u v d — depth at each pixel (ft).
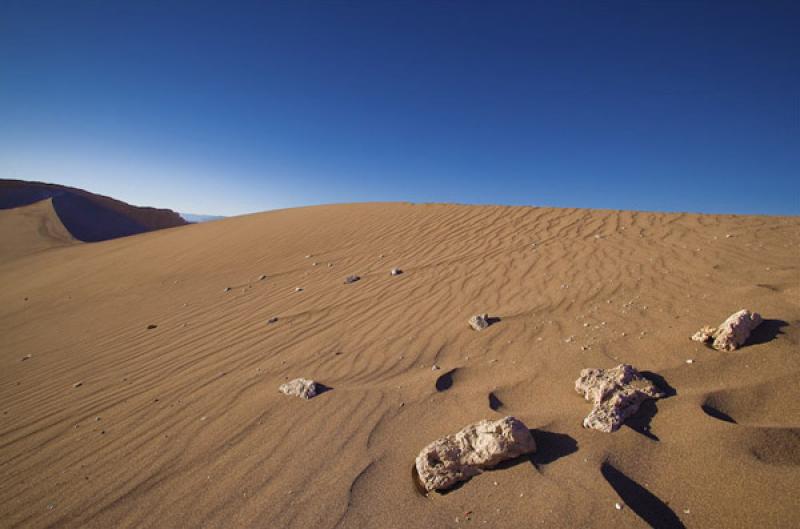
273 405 10.64
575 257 20.56
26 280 44.73
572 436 7.34
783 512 5.06
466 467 6.95
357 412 9.75
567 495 6.03
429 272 22.82
